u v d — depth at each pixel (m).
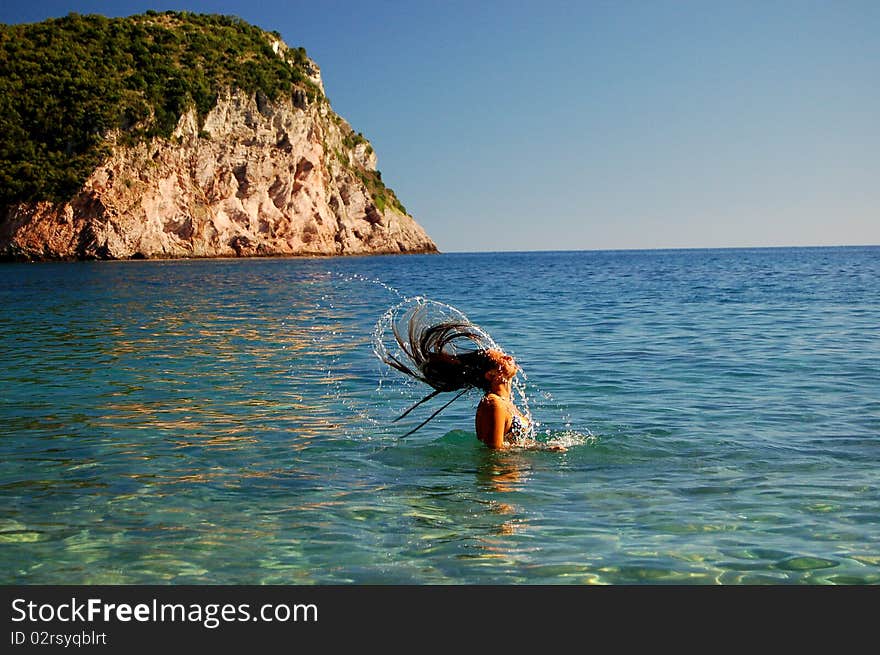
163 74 99.50
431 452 7.59
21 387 11.16
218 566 4.94
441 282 48.81
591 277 54.94
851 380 11.24
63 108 91.56
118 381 11.66
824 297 29.44
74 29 102.50
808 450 7.42
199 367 13.06
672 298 30.14
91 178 88.56
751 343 15.70
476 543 5.25
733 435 8.05
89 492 6.34
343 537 5.37
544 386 11.04
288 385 11.36
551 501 6.07
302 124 111.38
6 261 85.88
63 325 20.42
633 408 9.49
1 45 96.31
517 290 38.25
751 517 5.62
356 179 132.00
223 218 101.12
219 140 101.88
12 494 6.28
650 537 5.30
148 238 92.06
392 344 16.27
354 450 7.69
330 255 117.00
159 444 7.91
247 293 35.78
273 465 7.14
